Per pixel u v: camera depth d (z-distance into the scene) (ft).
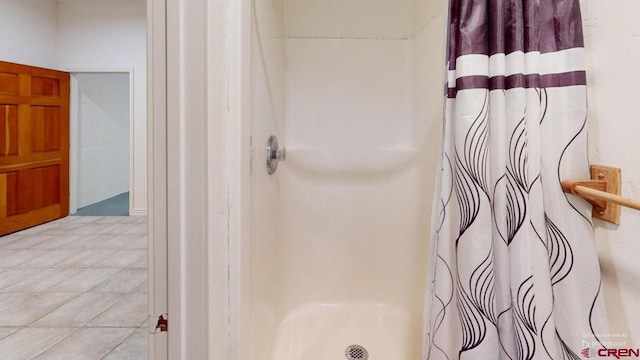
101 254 8.50
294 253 5.45
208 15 2.22
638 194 2.12
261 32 3.54
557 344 2.44
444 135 2.79
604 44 2.31
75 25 11.89
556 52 2.43
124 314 5.68
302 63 5.54
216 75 2.36
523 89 2.41
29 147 10.56
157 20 2.19
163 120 2.22
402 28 5.51
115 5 11.85
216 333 2.46
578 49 2.38
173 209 2.25
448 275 2.78
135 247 9.05
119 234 10.19
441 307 2.81
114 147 15.55
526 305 2.41
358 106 5.58
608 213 2.33
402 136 5.56
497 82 2.45
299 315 5.31
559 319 2.46
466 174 2.52
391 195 5.42
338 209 5.54
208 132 2.25
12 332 5.14
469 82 2.50
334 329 5.07
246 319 2.80
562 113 2.42
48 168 11.32
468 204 2.52
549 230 2.47
